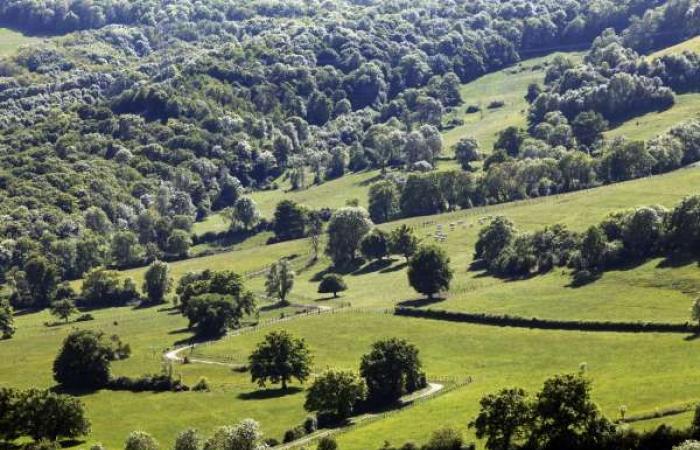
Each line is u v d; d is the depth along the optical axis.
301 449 171.62
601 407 168.38
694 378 181.12
